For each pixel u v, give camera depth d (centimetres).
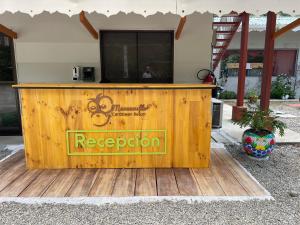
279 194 286
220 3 290
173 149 342
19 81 512
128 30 503
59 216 246
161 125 335
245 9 292
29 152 341
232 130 553
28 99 326
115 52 514
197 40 511
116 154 341
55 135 336
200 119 334
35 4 286
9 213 250
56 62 510
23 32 496
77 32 500
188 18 500
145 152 341
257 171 347
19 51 502
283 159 391
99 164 345
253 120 383
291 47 1064
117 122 333
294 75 1084
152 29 504
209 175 326
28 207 260
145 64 521
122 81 525
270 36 479
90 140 337
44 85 319
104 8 288
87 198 271
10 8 286
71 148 340
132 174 329
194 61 518
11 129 523
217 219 240
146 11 290
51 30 498
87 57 510
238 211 252
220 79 1080
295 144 466
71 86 316
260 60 1074
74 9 287
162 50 516
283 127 379
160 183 304
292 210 255
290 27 420
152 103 328
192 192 284
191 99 328
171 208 257
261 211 252
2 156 401
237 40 1051
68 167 346
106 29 500
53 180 312
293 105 932
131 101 327
